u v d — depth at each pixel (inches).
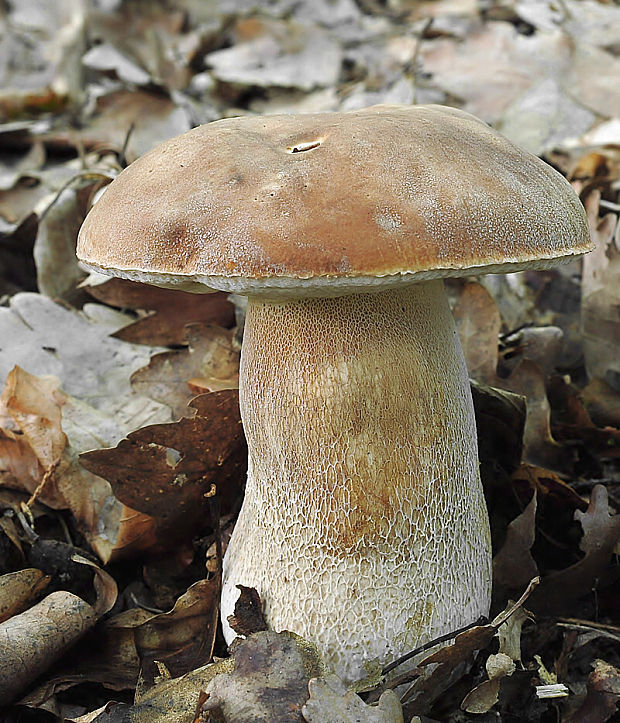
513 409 12.1
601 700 9.9
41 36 29.3
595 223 15.0
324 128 9.3
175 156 9.3
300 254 8.4
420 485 9.9
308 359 9.7
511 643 10.4
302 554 10.0
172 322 14.1
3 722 10.3
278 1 32.0
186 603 11.0
